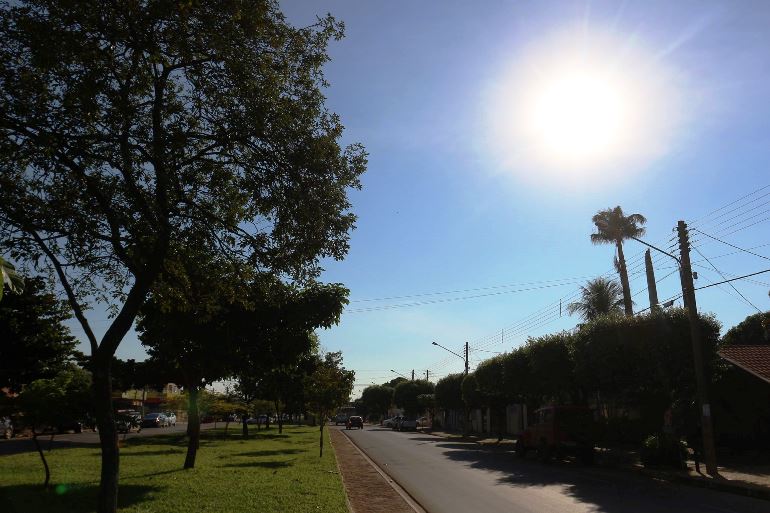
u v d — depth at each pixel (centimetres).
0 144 792
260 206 880
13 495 1134
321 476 1541
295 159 842
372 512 1150
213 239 912
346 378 2495
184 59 808
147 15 766
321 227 862
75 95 752
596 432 2289
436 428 6894
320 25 897
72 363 2264
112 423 736
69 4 737
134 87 807
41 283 980
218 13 802
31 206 840
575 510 1224
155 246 784
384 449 3162
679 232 1989
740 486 1496
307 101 877
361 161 907
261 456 2214
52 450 2316
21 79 761
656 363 2169
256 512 983
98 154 809
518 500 1361
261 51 851
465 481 1741
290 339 1683
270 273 948
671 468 1922
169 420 6438
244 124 830
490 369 3716
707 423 1808
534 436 2503
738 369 2330
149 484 1308
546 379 2858
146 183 836
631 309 3672
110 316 984
